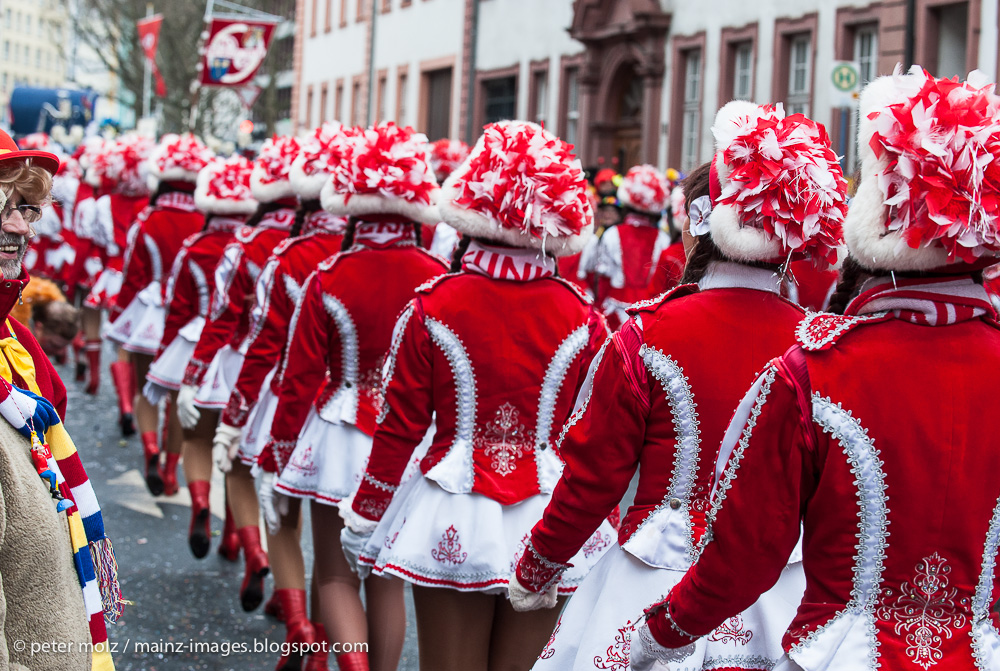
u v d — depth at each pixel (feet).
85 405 34.78
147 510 23.53
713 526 7.42
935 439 7.00
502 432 11.40
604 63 78.64
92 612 8.14
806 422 7.17
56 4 184.24
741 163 8.69
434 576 11.19
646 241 35.19
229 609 18.01
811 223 8.46
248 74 81.30
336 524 13.60
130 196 34.47
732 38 66.39
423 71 111.14
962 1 52.03
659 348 8.97
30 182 8.18
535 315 11.43
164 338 22.98
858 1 57.41
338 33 135.54
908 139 6.76
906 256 6.91
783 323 9.00
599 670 8.89
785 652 7.44
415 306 11.44
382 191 13.46
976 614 7.06
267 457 14.10
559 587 11.23
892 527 7.04
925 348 7.13
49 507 7.66
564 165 11.34
